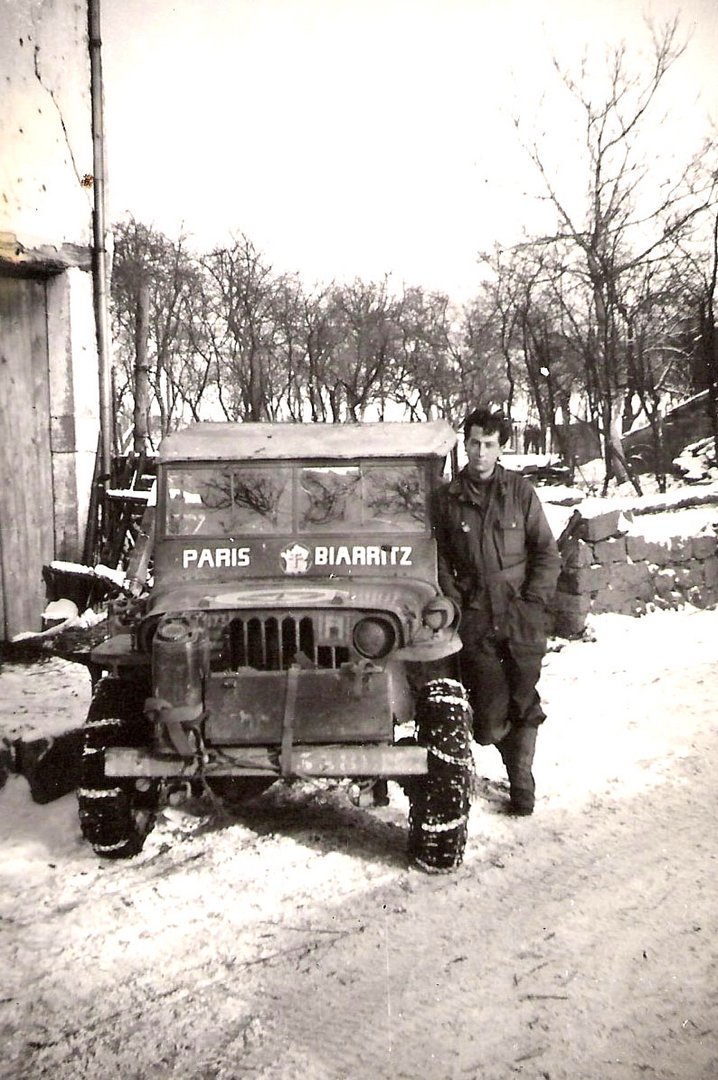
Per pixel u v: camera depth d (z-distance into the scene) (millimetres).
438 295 26156
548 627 4633
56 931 3633
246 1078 2744
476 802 4922
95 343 9062
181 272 21625
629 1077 2717
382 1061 2809
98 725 4184
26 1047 2914
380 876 4082
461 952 3432
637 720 6316
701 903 3775
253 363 19969
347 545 4727
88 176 8867
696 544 10164
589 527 9148
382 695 3887
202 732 3867
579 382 23266
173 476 4855
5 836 4574
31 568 8711
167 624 3904
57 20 8500
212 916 3740
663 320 20750
